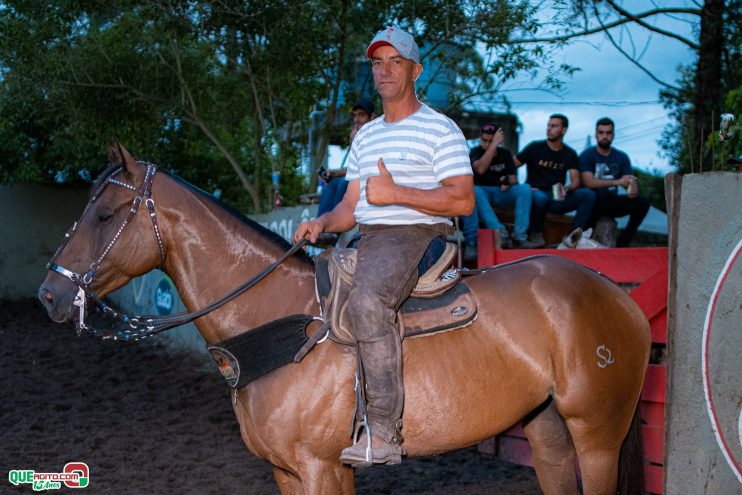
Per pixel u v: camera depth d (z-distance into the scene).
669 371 3.29
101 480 4.85
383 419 2.77
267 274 3.04
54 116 10.93
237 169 10.28
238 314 3.03
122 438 5.89
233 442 5.76
